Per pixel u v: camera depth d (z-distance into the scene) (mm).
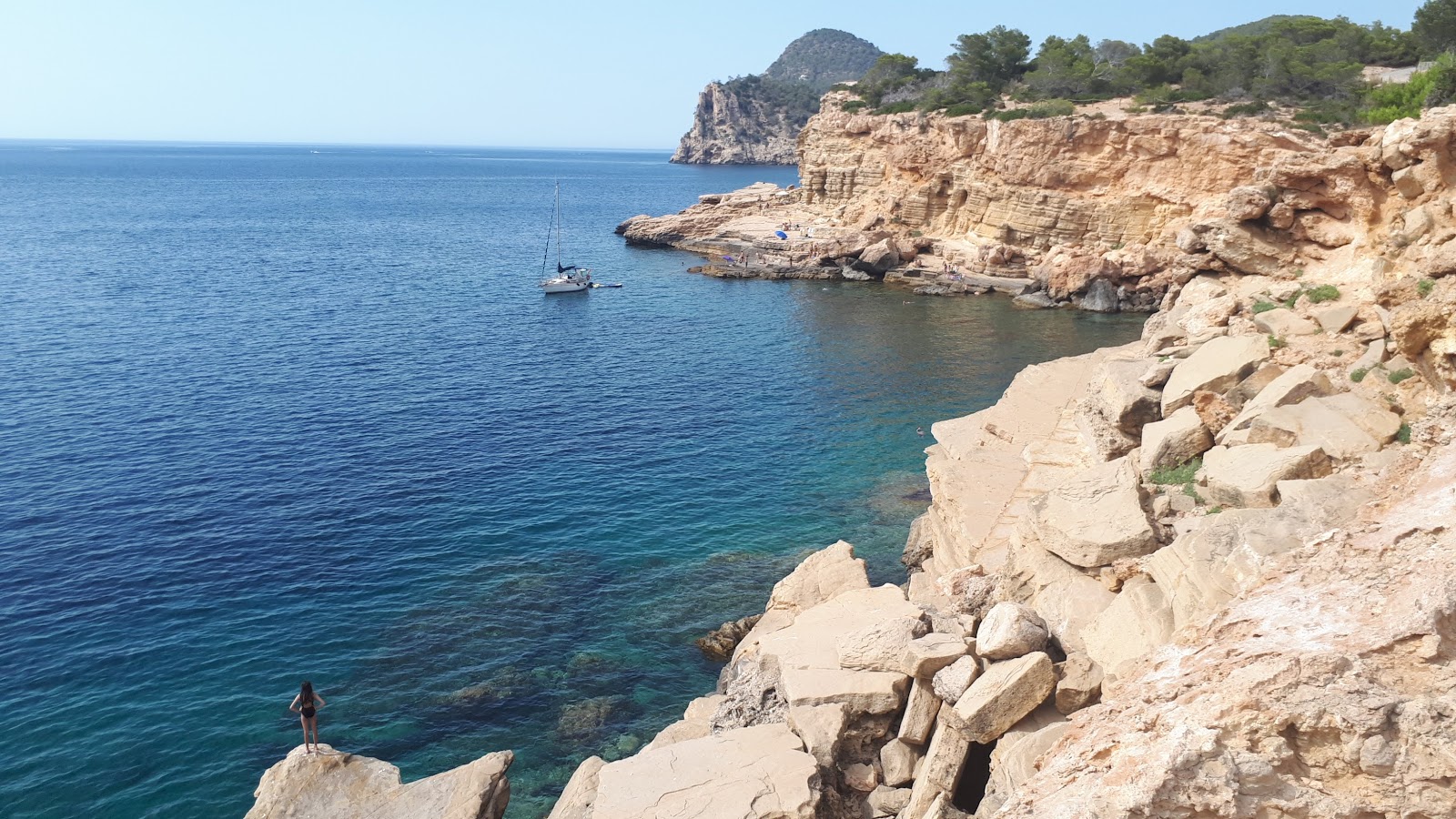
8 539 32906
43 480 38125
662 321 76625
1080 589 18391
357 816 17375
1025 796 11477
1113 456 26391
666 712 24719
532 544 34062
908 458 43438
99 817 20531
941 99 103312
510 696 25234
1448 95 60219
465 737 23625
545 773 22391
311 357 60469
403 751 23062
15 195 197750
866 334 71562
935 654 17172
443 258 113375
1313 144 69188
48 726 23344
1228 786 10047
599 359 62594
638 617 29312
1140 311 79188
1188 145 76500
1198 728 10570
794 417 50000
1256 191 34344
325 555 32719
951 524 26922
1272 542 15188
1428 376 20719
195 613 28734
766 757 16594
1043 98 94312
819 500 38406
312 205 189250
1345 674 10547
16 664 25734
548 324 74688
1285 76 81438
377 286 91375
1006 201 89375
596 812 15461
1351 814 10016
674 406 51750
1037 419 32281
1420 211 27328
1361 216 32344
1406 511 13500
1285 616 12164
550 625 28719
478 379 56406
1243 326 28953
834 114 116000
